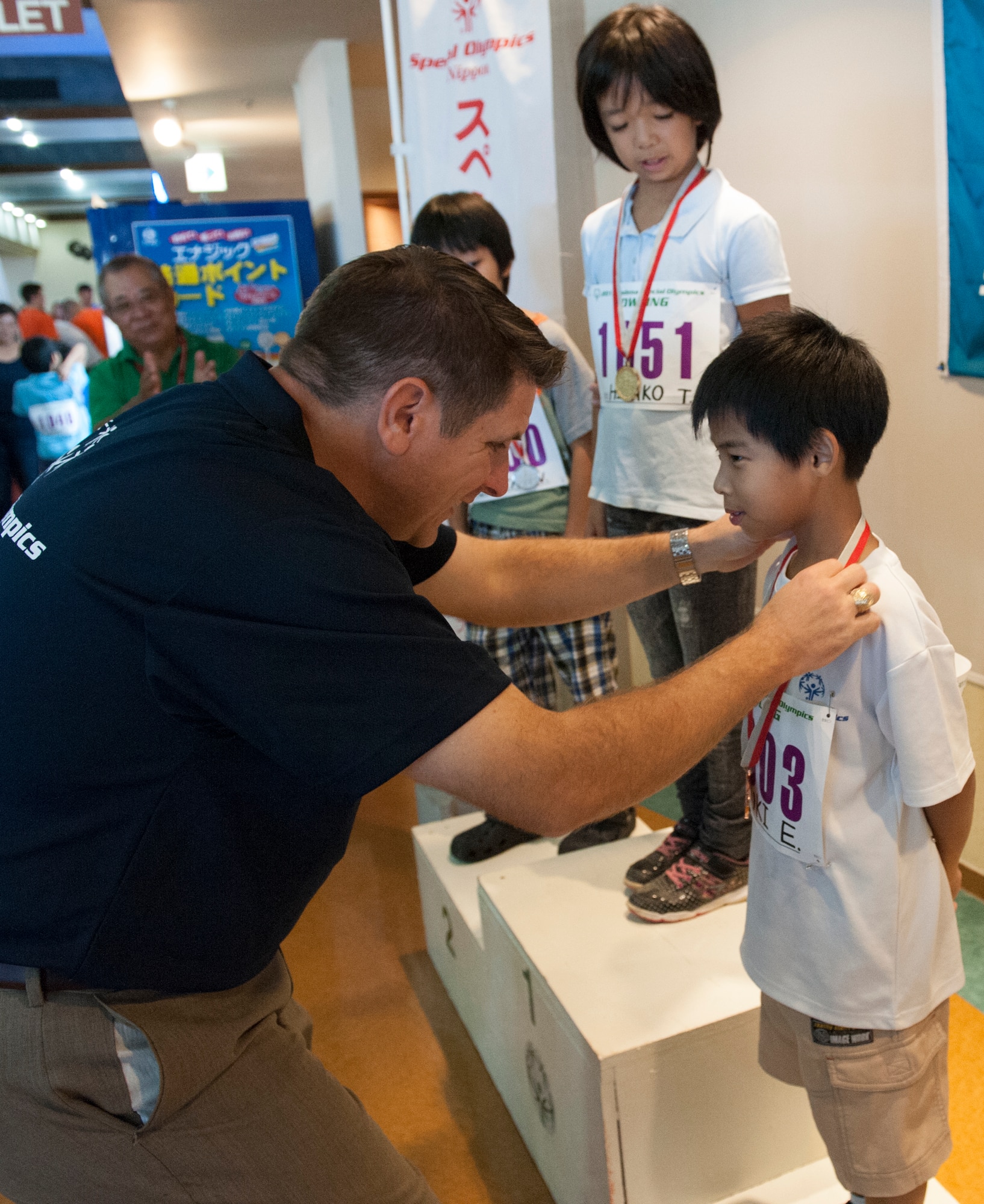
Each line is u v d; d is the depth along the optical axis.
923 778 0.96
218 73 4.63
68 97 6.43
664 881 1.61
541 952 1.51
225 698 0.77
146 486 0.82
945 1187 1.44
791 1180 1.43
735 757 1.56
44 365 4.79
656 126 1.57
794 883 1.08
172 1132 0.89
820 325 1.00
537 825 0.84
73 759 0.83
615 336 1.76
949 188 1.81
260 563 0.77
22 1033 0.86
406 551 1.20
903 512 2.11
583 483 2.12
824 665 0.95
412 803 3.00
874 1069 1.06
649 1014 1.35
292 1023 1.02
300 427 0.86
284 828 0.88
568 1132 1.44
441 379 0.85
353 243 4.34
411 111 2.54
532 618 1.33
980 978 1.88
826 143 2.09
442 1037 1.93
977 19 1.67
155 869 0.84
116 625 0.81
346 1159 0.95
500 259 2.03
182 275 3.85
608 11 2.55
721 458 1.05
